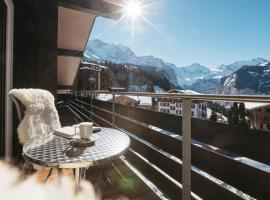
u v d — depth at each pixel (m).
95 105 4.10
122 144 1.32
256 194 1.00
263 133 0.96
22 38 3.21
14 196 1.79
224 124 1.14
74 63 12.71
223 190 1.15
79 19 7.23
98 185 2.08
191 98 1.30
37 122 1.81
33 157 1.09
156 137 1.82
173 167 1.59
